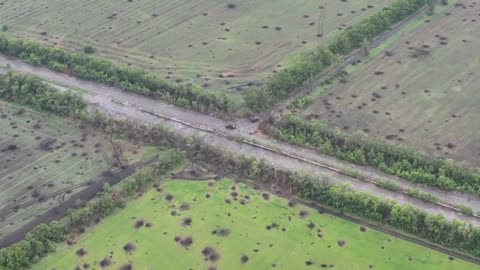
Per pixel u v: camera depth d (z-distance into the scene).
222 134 180.88
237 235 151.12
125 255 147.38
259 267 142.88
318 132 175.12
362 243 147.75
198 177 168.12
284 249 147.00
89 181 168.12
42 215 158.50
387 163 166.12
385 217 152.25
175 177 168.38
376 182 161.75
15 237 152.88
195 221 155.38
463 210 152.12
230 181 166.62
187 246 148.88
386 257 144.00
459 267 140.75
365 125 181.88
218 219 155.62
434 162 162.50
